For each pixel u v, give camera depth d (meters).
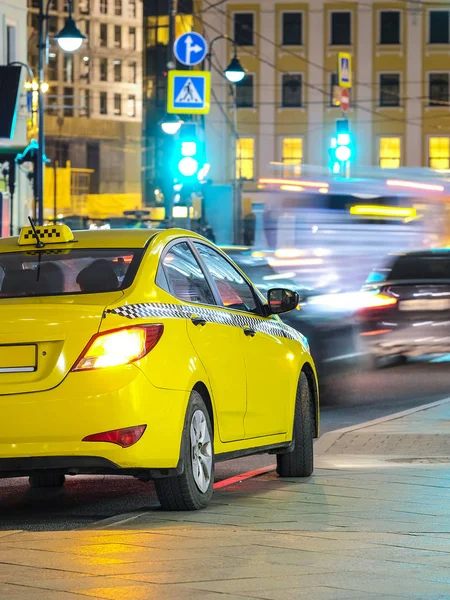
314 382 17.55
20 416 13.02
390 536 12.35
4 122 71.00
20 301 13.60
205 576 10.60
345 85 90.12
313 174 68.56
